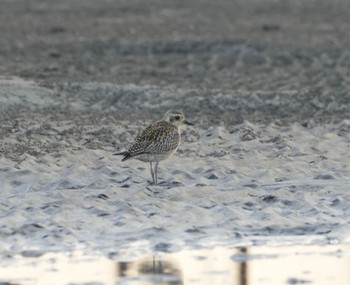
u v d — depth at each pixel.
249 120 20.86
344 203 14.94
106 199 15.01
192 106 22.30
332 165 17.25
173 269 12.25
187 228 13.80
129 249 13.00
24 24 42.88
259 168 17.05
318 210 14.61
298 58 31.05
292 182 16.16
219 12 49.97
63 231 13.66
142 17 47.03
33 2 55.47
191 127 19.88
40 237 13.44
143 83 25.77
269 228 13.85
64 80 25.53
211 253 12.88
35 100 22.08
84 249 13.00
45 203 14.80
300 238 13.48
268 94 23.02
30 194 15.45
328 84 25.52
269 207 14.71
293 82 26.14
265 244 13.25
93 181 16.03
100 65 29.66
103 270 12.21
